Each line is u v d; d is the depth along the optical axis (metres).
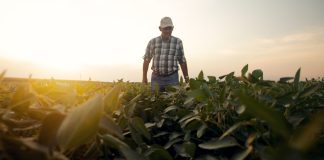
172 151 1.77
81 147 1.03
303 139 0.51
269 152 0.86
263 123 1.13
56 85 1.44
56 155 0.62
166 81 7.57
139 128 1.37
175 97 2.53
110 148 1.37
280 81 1.62
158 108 2.51
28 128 0.89
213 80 2.30
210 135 1.56
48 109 0.98
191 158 1.33
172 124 2.02
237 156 1.04
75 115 0.72
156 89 2.62
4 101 1.51
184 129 1.65
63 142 0.67
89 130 0.71
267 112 0.61
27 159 0.57
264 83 1.56
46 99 1.25
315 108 1.64
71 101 1.23
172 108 1.99
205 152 1.53
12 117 1.01
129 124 1.40
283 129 0.61
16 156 0.57
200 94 1.50
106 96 1.23
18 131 0.91
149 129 1.90
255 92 1.55
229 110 1.43
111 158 1.32
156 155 1.23
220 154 1.31
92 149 1.02
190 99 1.81
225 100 1.45
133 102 1.49
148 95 2.99
